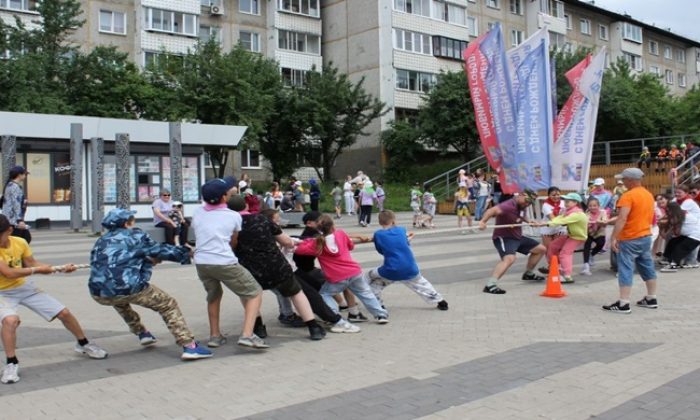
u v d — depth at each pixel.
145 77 34.34
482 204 24.25
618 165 29.86
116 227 5.80
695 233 10.66
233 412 4.43
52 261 13.33
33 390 4.96
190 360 5.82
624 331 6.69
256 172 44.03
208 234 5.97
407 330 6.96
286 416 4.33
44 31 31.78
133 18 39.94
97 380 5.22
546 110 13.65
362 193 22.67
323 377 5.24
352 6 47.22
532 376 5.16
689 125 43.62
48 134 22.77
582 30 60.06
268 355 6.00
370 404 4.54
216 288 6.26
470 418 4.24
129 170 22.36
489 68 14.02
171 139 23.08
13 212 8.70
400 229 7.84
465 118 39.75
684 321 7.08
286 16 45.91
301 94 39.84
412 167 44.00
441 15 47.81
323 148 41.94
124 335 6.87
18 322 5.32
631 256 7.59
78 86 31.73
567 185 14.91
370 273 7.84
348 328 6.92
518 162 13.90
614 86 39.94
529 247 9.82
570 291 9.17
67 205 24.00
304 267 7.25
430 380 5.10
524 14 54.78
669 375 5.12
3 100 28.92
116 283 5.61
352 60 47.34
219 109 34.06
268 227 6.44
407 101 45.75
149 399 4.73
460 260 12.88
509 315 7.62
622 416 4.25
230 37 43.97
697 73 74.75
